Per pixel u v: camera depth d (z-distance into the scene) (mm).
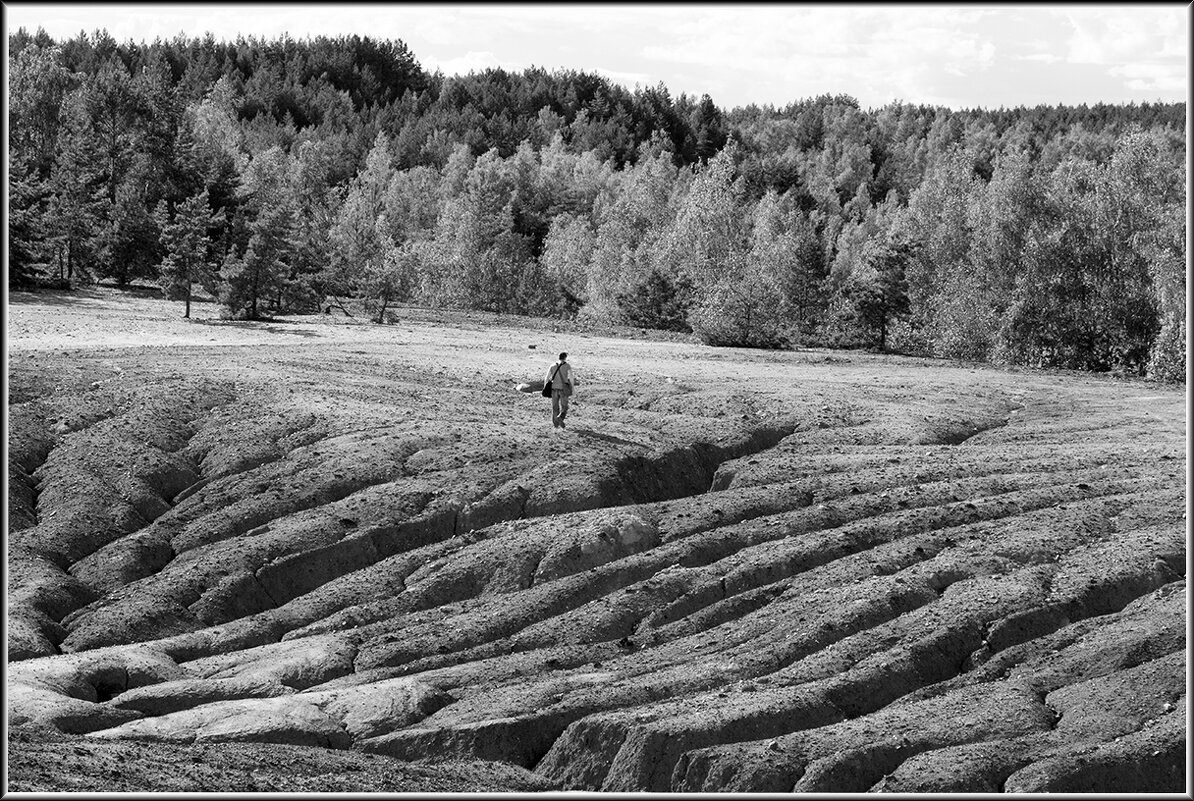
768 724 20234
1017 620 23984
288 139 154250
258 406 38344
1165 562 26359
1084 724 20188
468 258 99375
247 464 34406
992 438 40375
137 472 33375
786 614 25062
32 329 53062
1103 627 23844
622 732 19969
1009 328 69875
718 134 190250
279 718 21141
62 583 27906
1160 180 71000
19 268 69062
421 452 34781
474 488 32219
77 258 79125
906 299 76438
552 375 37438
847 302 77812
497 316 77750
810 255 88312
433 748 20516
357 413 37594
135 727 20750
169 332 56844
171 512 31938
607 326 78062
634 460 34844
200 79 166875
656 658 23812
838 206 153250
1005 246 74062
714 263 93438
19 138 94562
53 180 81438
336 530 30094
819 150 189500
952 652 23125
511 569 28188
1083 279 70312
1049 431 41281
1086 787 18219
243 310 67438
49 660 23672
